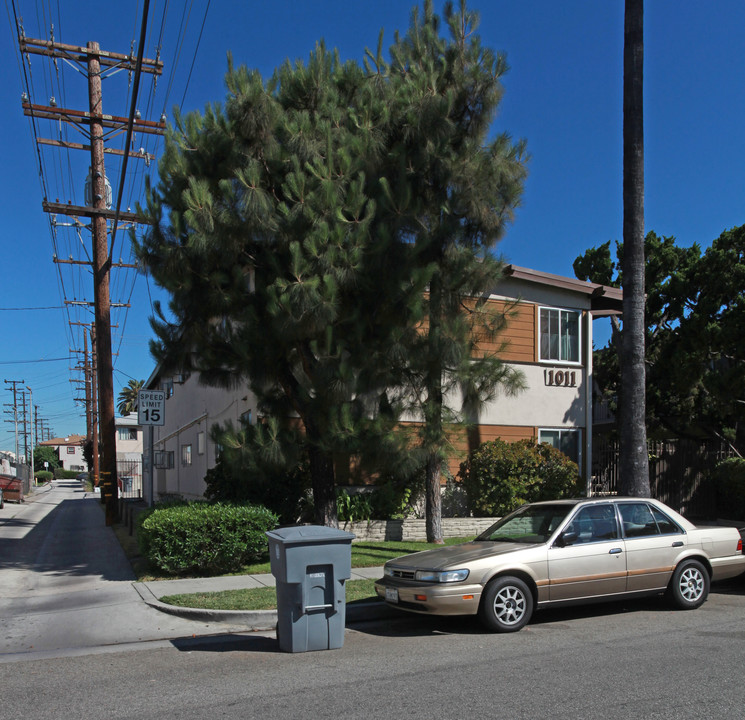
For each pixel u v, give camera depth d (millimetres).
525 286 17812
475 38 12633
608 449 18750
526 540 8180
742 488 17172
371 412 11336
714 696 5223
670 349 20172
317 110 11758
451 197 12102
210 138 11070
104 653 7000
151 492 13039
